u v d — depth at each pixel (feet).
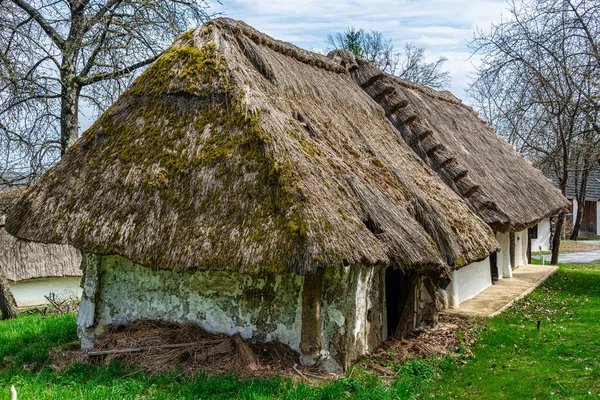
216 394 17.04
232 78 21.80
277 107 22.17
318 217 17.54
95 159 22.74
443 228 23.76
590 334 26.94
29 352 23.31
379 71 35.27
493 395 18.94
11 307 39.60
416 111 37.35
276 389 17.43
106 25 36.91
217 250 17.89
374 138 27.94
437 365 21.62
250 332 20.47
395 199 22.71
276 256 16.93
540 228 86.17
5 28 37.73
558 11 44.88
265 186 18.61
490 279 40.93
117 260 22.97
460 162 36.19
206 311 21.17
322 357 19.51
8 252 50.90
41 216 22.11
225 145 20.11
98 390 17.17
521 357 23.29
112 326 22.72
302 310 19.69
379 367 20.56
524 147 66.44
